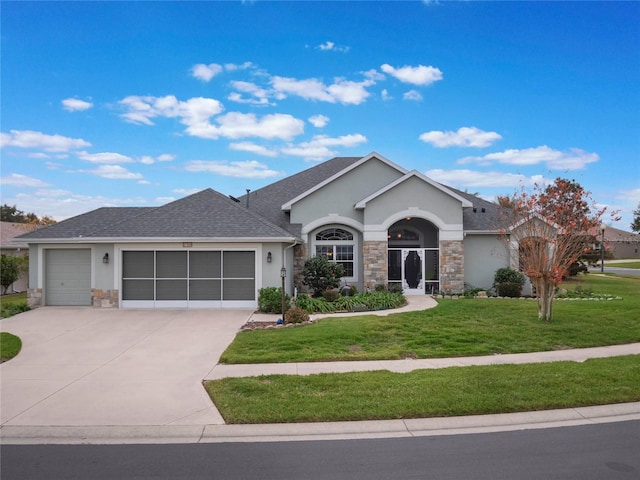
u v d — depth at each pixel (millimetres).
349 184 21984
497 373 8750
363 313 15844
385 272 20531
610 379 8320
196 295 17422
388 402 7199
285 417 6699
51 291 18219
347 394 7598
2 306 17656
